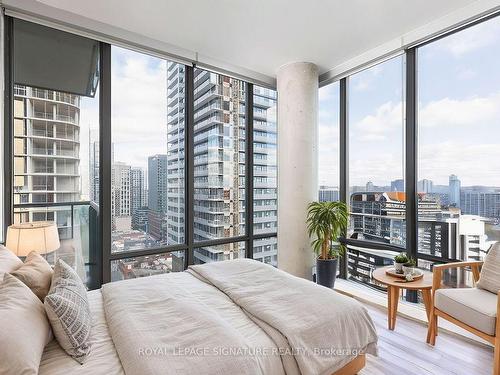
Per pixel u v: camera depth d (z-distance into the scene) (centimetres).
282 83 360
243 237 393
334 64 358
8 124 241
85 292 156
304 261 348
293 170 349
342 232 360
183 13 256
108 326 151
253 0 239
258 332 146
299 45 313
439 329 245
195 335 131
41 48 260
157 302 167
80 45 278
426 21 269
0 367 94
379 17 262
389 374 188
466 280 258
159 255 324
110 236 290
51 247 204
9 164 241
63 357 124
